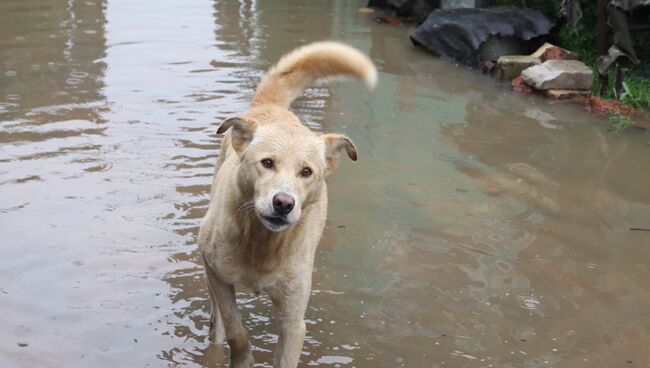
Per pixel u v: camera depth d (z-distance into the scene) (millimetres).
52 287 2492
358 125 3812
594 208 3105
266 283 2084
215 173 2363
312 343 2350
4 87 4055
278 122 2090
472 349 2357
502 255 2789
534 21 5098
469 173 3336
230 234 2064
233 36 5441
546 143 3693
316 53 2404
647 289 2648
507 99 4344
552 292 2613
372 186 3201
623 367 2309
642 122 4047
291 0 6926
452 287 2617
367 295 2559
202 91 4172
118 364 2227
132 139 3443
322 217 2234
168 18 5934
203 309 2465
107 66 4551
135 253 2676
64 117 3668
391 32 5836
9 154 3240
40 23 5531
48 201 2922
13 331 2309
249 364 2201
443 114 4035
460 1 5688
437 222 2967
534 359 2328
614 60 4375
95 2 6426
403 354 2326
